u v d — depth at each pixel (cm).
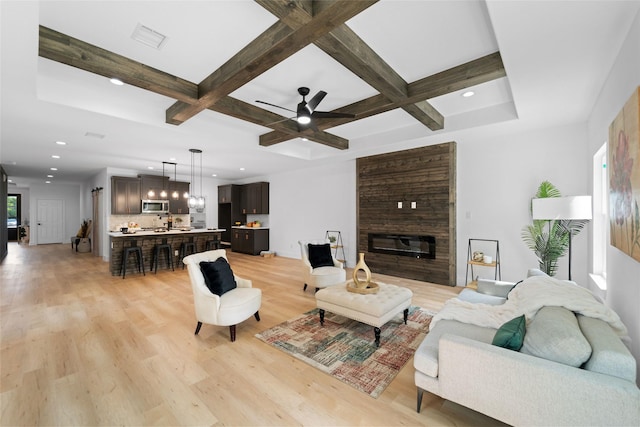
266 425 171
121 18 209
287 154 581
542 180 410
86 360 242
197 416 178
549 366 135
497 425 171
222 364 238
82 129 391
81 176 896
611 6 167
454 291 450
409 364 239
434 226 497
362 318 275
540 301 189
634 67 178
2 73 235
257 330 305
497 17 179
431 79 298
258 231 861
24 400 191
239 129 482
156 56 258
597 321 163
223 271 315
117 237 563
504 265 445
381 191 570
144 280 524
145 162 653
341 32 218
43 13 201
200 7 198
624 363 125
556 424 132
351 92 341
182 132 410
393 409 186
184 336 290
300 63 277
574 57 222
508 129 412
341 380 216
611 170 223
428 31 229
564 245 356
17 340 278
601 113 281
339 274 436
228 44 242
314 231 748
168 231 645
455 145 483
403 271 540
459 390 160
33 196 1073
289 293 446
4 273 580
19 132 404
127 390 203
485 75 267
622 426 119
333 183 699
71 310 364
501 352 149
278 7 173
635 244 164
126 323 323
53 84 297
